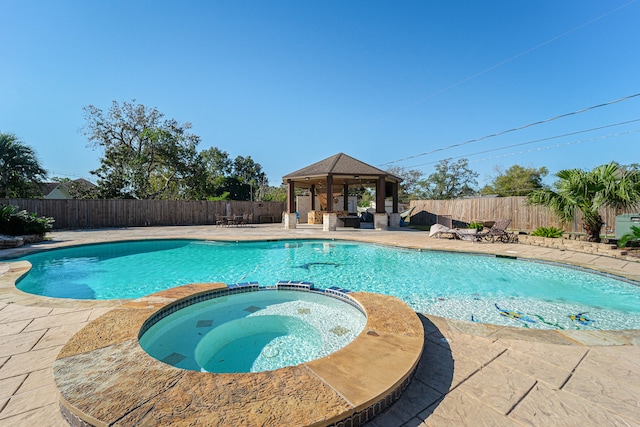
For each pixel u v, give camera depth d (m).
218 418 1.68
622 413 1.96
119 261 9.16
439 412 1.97
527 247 9.77
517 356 2.77
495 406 2.03
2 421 1.87
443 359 2.71
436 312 4.84
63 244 10.22
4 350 2.87
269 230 15.95
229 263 8.87
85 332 2.87
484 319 4.54
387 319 3.35
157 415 1.70
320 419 1.68
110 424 1.62
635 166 8.77
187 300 4.27
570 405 2.04
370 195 41.47
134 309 3.60
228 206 22.03
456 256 9.29
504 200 16.11
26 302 4.30
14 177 20.00
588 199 9.09
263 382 2.06
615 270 6.42
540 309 4.95
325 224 15.56
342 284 6.57
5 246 9.28
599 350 2.89
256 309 4.77
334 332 4.01
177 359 3.31
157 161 26.22
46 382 2.33
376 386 2.02
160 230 15.93
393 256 9.64
